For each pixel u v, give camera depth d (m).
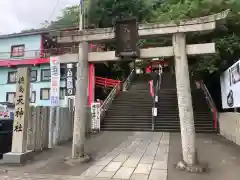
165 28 7.78
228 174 6.53
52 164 7.93
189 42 13.16
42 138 9.98
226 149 9.09
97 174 6.83
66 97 19.56
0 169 7.48
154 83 21.48
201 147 9.58
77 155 8.16
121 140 11.52
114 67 25.17
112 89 20.00
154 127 14.07
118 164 7.73
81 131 8.32
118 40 8.02
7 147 9.35
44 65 21.64
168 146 9.94
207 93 16.23
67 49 21.80
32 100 21.62
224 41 11.90
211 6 12.05
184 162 7.15
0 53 23.42
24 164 8.00
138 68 31.25
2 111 15.23
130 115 15.82
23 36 23.61
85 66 8.60
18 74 8.89
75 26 22.28
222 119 12.41
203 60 13.34
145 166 7.42
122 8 22.72
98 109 14.33
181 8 13.10
